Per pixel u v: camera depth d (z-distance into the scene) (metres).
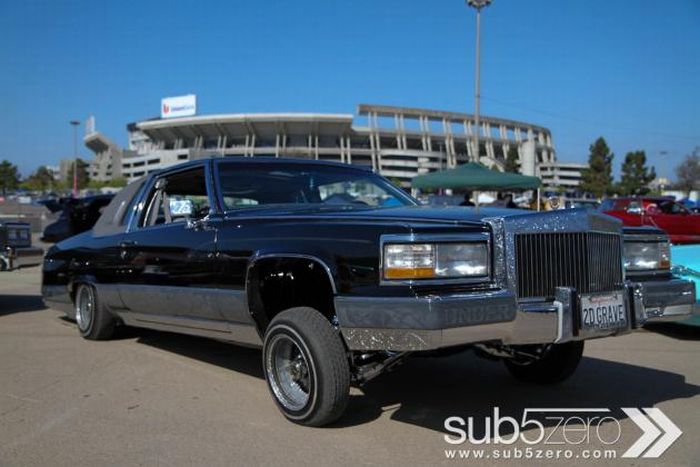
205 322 4.66
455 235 3.35
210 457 3.36
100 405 4.24
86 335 6.24
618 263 3.91
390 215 3.70
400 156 138.00
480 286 3.38
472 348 4.10
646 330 7.20
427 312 3.14
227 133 138.00
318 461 3.31
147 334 6.58
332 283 3.52
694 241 16.62
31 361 5.43
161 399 4.37
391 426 3.85
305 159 5.23
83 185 115.81
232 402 4.30
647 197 18.84
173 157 129.12
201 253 4.49
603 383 4.85
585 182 67.44
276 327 3.82
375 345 3.36
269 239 3.98
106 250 5.75
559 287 3.53
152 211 5.49
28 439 3.63
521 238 3.46
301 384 3.85
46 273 6.83
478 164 18.86
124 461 3.31
